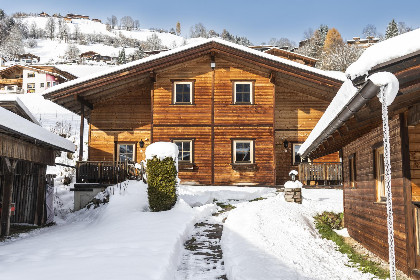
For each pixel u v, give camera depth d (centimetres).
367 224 886
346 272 680
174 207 1179
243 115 1875
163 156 1177
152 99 1892
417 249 627
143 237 795
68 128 3606
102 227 1029
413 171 643
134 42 18362
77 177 1588
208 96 1891
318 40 9788
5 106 1442
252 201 1434
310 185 1811
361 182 939
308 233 980
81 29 19562
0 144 1048
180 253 757
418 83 497
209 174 1844
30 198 1473
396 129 676
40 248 756
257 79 1894
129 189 1414
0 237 1106
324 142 966
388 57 479
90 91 1870
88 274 523
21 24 16675
